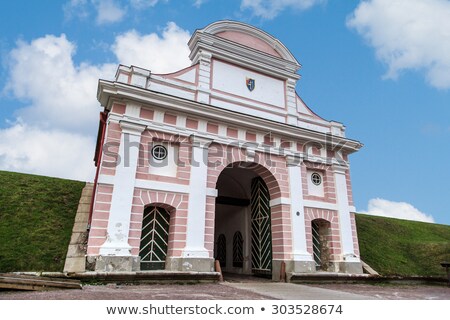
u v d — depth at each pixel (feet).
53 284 28.89
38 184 57.82
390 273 58.44
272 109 56.90
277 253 51.31
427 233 84.58
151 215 44.32
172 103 46.60
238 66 56.39
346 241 55.06
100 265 37.17
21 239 42.60
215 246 74.90
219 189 71.15
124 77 46.78
